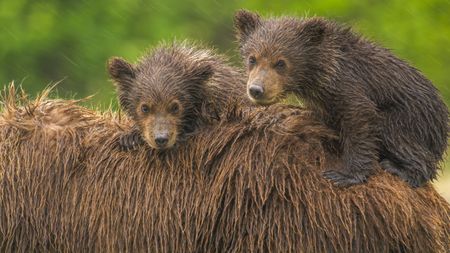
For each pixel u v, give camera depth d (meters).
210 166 12.28
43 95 13.40
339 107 11.72
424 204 11.95
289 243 11.85
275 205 11.93
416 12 33.97
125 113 12.93
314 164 12.02
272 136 12.23
